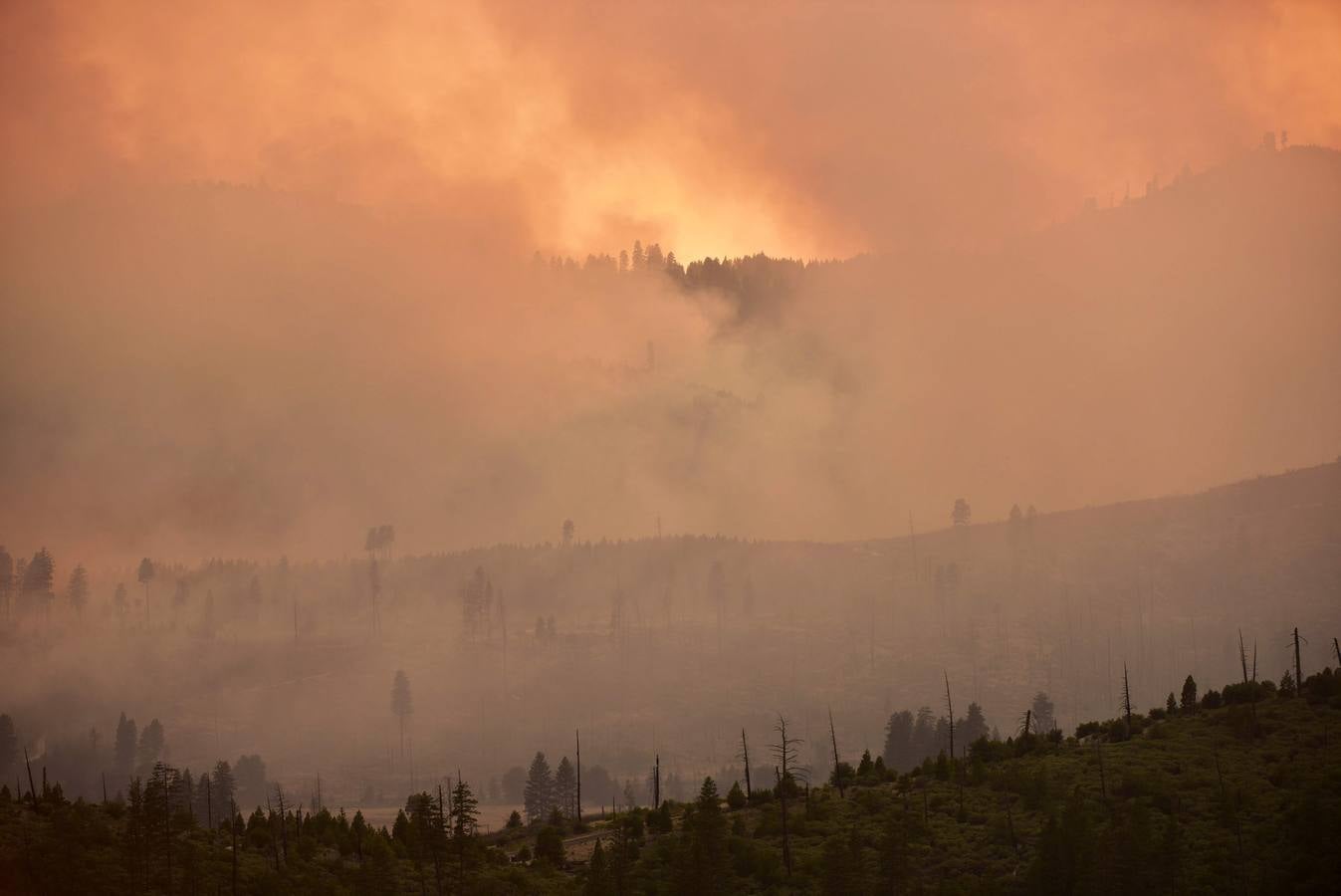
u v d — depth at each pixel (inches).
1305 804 3299.7
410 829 4047.7
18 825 3577.8
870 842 3597.4
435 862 3636.8
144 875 3299.7
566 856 4033.0
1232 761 3853.3
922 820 3727.9
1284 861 3137.3
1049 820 3289.9
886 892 3255.4
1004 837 3528.5
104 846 3503.9
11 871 3201.3
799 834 3794.3
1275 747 3927.2
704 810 3838.6
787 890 3358.8
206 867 3444.9
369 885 3388.3
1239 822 3378.4
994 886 3218.5
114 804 3996.1
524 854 4025.6
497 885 3531.0
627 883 3496.6
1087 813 3501.5
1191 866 3161.9
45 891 3125.0
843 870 3277.6
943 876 3358.8
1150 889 3070.9
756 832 3831.2
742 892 3385.8
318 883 3440.0
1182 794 3599.9
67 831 3506.4
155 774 4065.0
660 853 3730.3
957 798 3905.0
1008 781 3961.6
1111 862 3110.2
